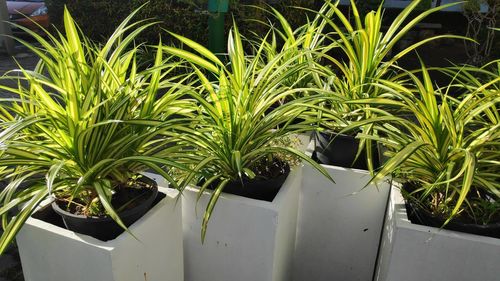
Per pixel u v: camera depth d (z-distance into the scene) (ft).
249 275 4.78
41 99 3.99
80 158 3.88
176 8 15.90
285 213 4.75
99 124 3.47
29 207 3.59
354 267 5.82
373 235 5.52
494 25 11.93
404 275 4.33
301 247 5.95
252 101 4.53
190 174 4.27
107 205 3.59
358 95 5.42
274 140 5.23
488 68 11.93
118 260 3.75
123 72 4.49
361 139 4.94
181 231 4.78
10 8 23.97
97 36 17.99
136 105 4.48
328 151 5.61
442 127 4.19
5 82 14.74
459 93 11.91
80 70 3.87
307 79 6.37
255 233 4.54
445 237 4.06
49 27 19.10
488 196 4.64
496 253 3.97
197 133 4.42
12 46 20.33
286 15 14.16
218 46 9.71
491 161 4.20
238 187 4.70
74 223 3.93
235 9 13.92
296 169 5.28
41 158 4.01
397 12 14.16
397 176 4.86
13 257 6.38
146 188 4.48
